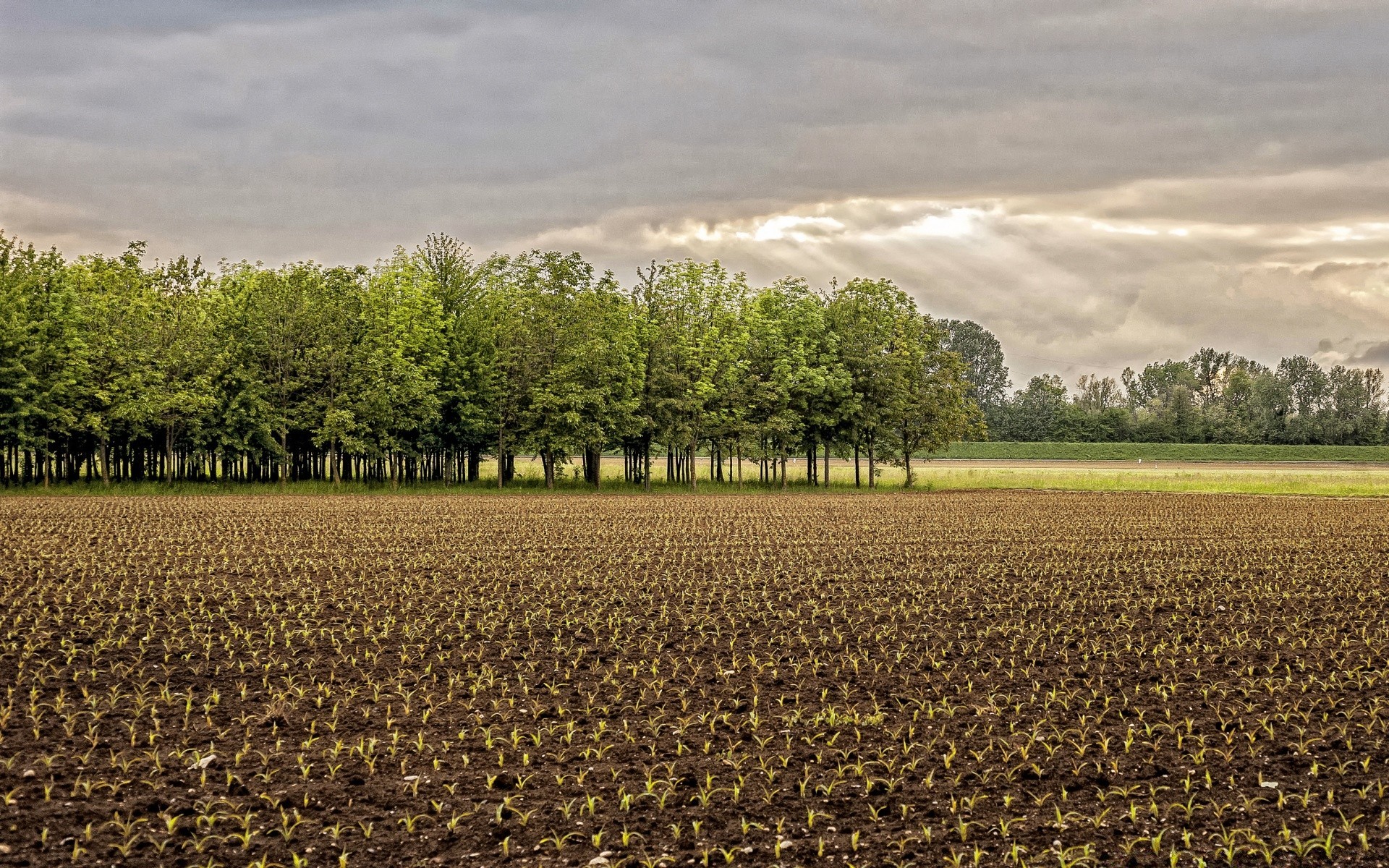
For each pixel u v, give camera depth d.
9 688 15.09
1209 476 92.12
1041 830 10.49
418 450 65.19
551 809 10.90
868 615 21.67
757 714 14.31
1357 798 11.38
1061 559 31.17
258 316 61.81
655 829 10.45
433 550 31.78
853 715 14.19
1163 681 16.28
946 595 24.27
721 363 69.38
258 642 18.38
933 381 75.75
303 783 11.52
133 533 35.56
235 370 60.25
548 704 14.77
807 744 13.09
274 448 61.16
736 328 71.06
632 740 13.16
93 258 67.81
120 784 11.33
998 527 41.78
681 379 66.31
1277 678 16.58
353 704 14.64
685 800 11.18
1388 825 10.61
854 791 11.51
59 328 58.44
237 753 12.44
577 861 9.71
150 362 58.69
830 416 71.31
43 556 29.31
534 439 63.78
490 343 65.69
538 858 9.76
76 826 10.23
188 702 14.26
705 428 67.94
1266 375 187.88
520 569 27.83
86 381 57.56
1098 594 24.69
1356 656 18.19
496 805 10.99
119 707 14.24
